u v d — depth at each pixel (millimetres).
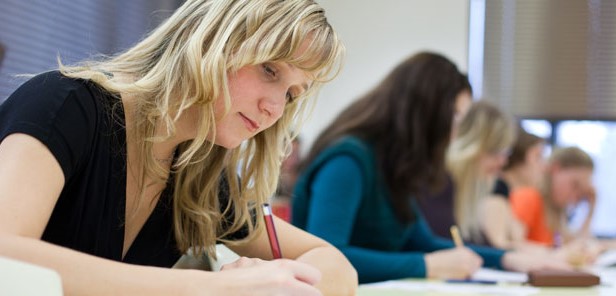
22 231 728
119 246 943
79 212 886
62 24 2613
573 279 1575
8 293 602
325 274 1089
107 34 2809
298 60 896
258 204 1108
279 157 1088
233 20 878
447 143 1820
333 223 1617
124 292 720
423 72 1780
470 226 2668
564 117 3896
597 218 3826
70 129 831
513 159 3111
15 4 2439
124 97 924
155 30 983
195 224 1057
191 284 737
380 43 3920
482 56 3953
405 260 1641
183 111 931
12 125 794
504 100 3941
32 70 2482
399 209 1768
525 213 3098
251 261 917
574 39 3887
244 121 914
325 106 3906
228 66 880
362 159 1693
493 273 1887
